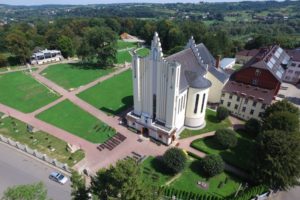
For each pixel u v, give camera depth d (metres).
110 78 100.56
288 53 103.62
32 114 69.94
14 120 66.06
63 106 75.19
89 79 99.38
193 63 63.88
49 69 112.50
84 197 31.31
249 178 46.81
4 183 44.47
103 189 29.70
